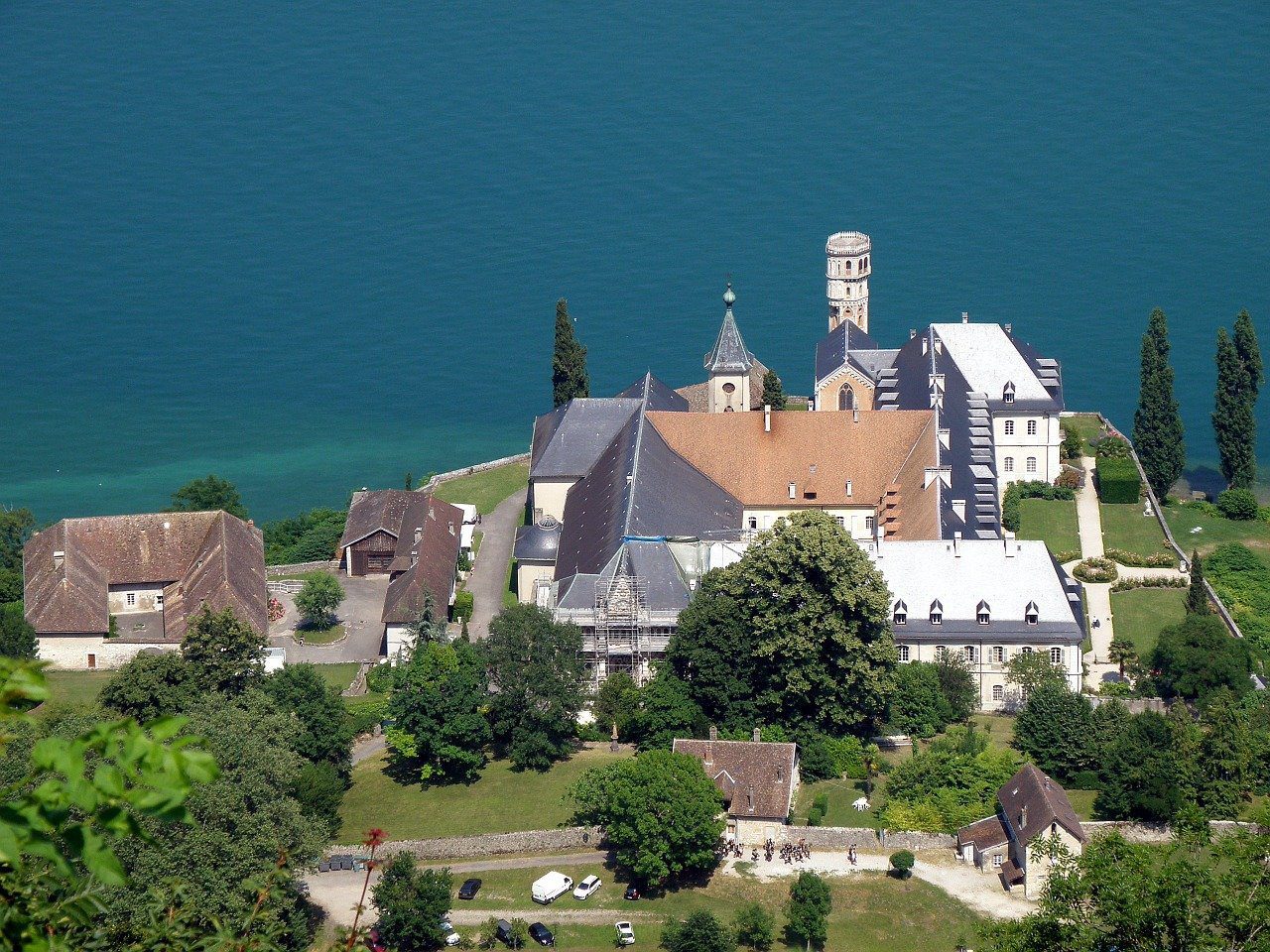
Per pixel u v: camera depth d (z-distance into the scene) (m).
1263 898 187.00
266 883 123.25
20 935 80.75
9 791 72.38
